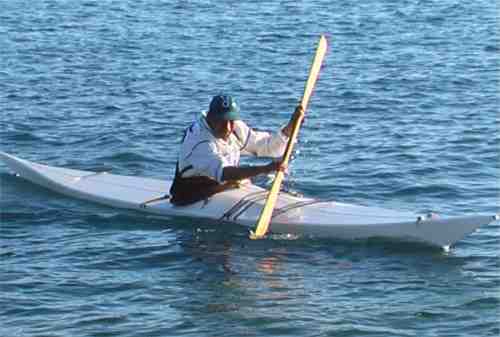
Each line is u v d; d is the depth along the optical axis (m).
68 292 11.77
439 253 13.05
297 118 13.99
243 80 24.06
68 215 14.59
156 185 15.54
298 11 33.69
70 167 17.28
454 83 23.69
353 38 29.34
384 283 12.08
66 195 15.49
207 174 14.23
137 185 15.54
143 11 33.69
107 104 21.62
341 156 17.69
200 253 13.05
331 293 11.74
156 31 30.25
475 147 18.28
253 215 14.09
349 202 15.34
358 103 21.81
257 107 21.70
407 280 12.16
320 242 13.47
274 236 13.67
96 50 27.41
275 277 12.27
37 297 11.61
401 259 12.87
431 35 29.75
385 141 18.73
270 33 30.05
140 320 11.00
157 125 20.00
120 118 20.48
